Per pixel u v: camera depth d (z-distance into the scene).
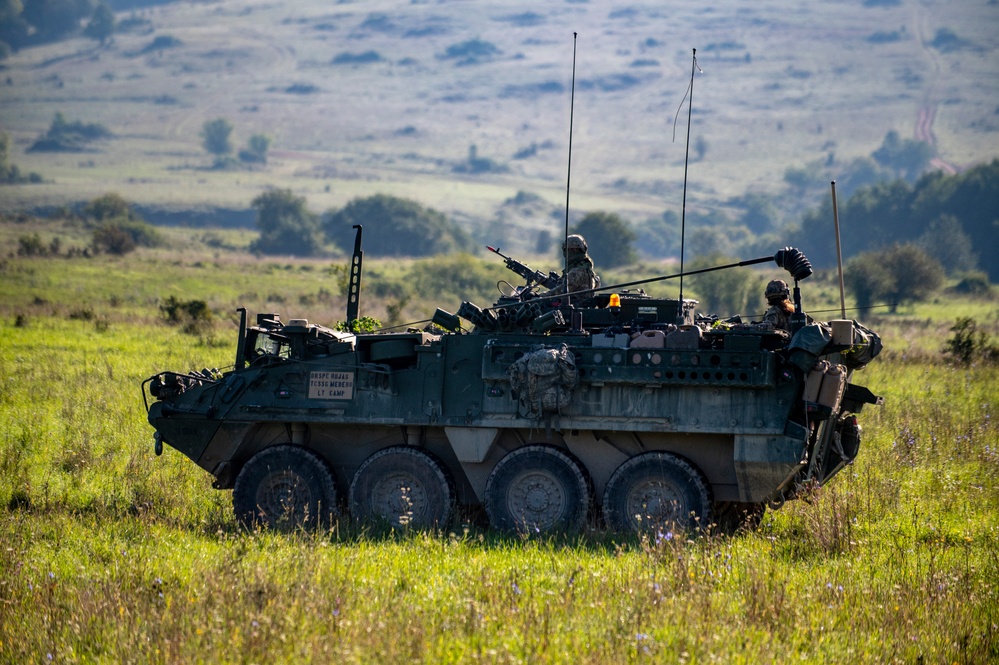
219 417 54.09
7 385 88.25
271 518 52.62
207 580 38.06
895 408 83.62
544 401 49.69
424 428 53.53
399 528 51.16
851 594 40.03
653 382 49.56
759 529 51.16
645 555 42.91
